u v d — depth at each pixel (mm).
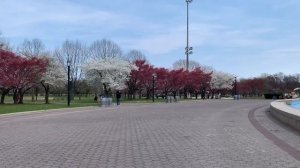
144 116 30250
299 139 15391
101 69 78438
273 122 23672
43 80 64812
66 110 41000
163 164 10414
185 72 95250
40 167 10164
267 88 139125
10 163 10758
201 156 11586
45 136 17156
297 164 10203
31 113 35688
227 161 10742
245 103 61375
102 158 11414
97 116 30922
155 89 89938
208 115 30953
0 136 17344
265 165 10125
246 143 14312
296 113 19906
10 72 57125
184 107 46781
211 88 117500
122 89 82812
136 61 85562
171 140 15344
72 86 89562
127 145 14070
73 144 14477
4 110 37875
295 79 162500
